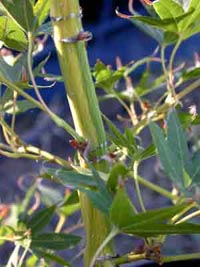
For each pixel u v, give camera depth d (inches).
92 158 13.4
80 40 13.3
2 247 50.1
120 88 26.7
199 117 15.4
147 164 54.1
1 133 26.8
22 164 64.7
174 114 12.5
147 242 13.4
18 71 15.4
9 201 59.7
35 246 15.1
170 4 13.9
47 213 15.7
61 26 13.3
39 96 13.6
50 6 13.7
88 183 12.1
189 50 53.9
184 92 16.0
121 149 14.4
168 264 16.6
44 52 56.1
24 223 15.6
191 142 23.9
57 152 66.2
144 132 56.2
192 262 16.6
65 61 13.4
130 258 13.4
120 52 69.3
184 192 11.6
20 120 68.1
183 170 11.9
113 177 11.8
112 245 13.6
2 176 64.1
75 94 13.5
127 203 10.8
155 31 16.3
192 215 13.6
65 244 15.0
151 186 13.8
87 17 70.6
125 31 69.8
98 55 69.4
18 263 16.2
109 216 11.3
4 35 14.9
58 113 65.2
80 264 43.4
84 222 13.7
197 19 14.4
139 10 57.4
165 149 11.9
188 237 43.5
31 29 13.9
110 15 70.1
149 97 35.9
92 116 13.6
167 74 15.7
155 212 10.8
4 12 14.3
